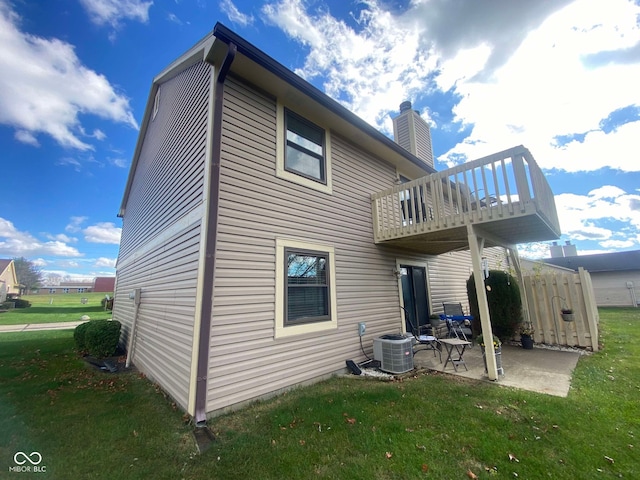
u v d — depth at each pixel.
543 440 2.93
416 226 6.07
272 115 5.18
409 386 4.60
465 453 2.78
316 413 3.68
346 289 5.97
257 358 4.26
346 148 6.74
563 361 5.69
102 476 2.59
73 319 19.00
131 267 8.99
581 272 6.93
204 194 4.13
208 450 2.96
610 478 2.38
